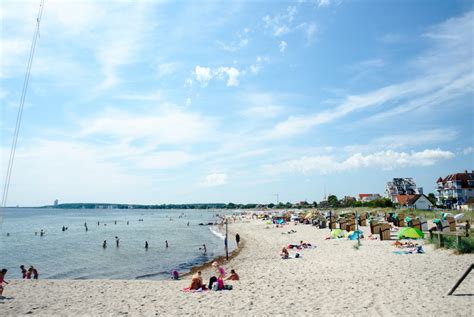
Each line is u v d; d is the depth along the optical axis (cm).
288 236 4281
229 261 2850
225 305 1178
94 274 2739
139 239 5462
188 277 2377
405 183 10869
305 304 1124
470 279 1272
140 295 1430
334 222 4497
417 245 2297
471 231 2334
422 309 958
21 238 5812
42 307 1254
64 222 11088
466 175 8556
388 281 1363
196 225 9275
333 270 1761
